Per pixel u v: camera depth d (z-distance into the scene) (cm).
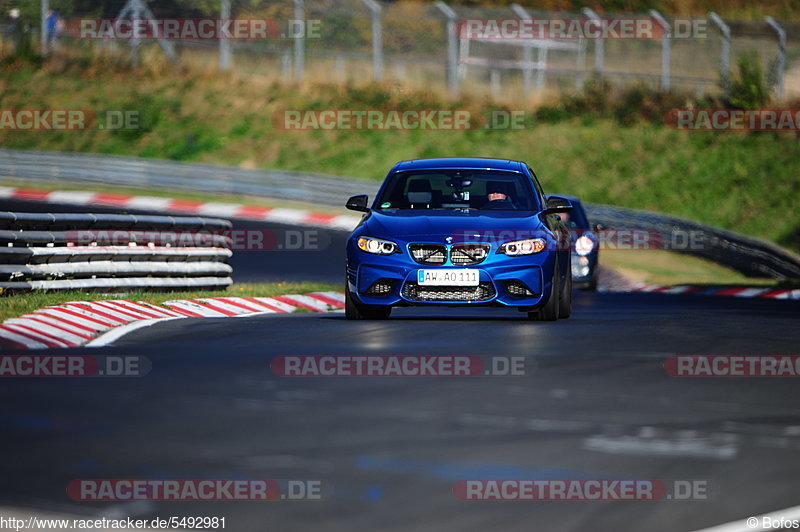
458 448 1919
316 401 2356
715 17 14838
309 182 12262
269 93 15200
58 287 4572
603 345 3478
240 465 1744
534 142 13975
